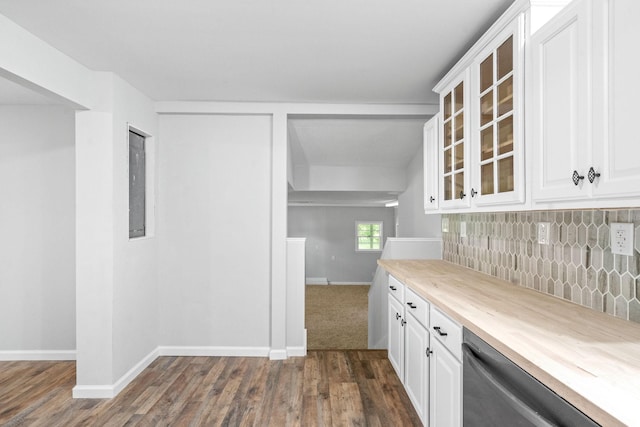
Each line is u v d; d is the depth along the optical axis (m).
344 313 7.43
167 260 3.96
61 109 3.88
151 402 2.95
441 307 1.95
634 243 1.57
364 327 6.42
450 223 3.55
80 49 2.63
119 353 3.17
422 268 3.12
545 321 1.61
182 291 3.97
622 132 1.26
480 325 1.55
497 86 2.09
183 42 2.53
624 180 1.25
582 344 1.34
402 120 4.39
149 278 3.73
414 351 2.59
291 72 3.06
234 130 3.96
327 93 3.58
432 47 2.60
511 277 2.50
